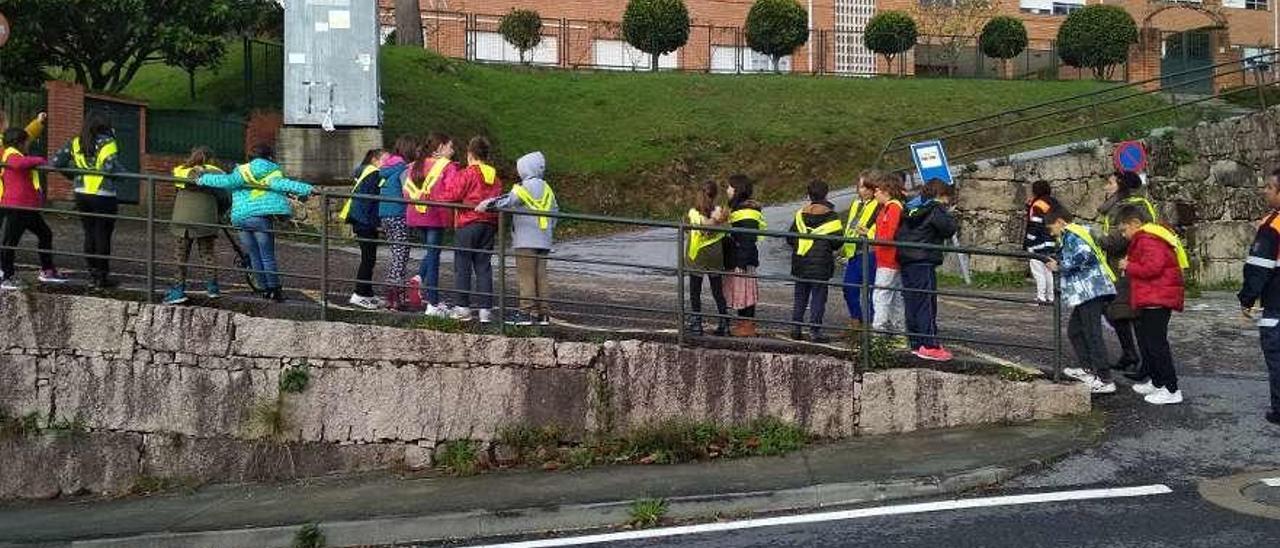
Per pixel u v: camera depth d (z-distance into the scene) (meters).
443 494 7.91
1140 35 29.11
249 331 8.80
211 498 8.37
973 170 17.22
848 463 8.03
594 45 30.77
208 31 18.77
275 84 21.45
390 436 8.80
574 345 8.83
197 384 8.82
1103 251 9.63
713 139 24.34
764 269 17.20
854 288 9.70
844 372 8.87
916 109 26.25
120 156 16.56
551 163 22.95
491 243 9.44
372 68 18.58
